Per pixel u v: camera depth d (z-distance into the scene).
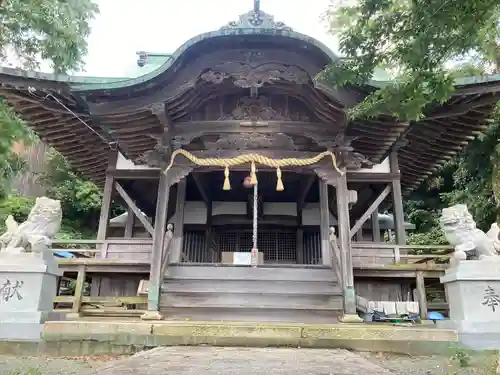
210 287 8.83
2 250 6.64
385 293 10.33
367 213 11.05
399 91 5.09
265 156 9.06
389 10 4.91
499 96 8.46
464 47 4.85
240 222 14.76
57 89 8.38
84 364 5.16
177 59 8.16
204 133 9.12
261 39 8.26
